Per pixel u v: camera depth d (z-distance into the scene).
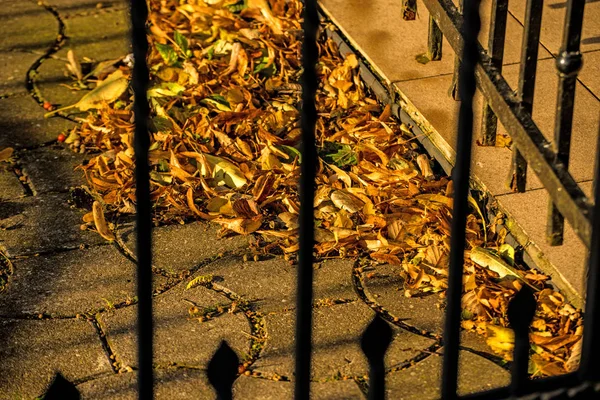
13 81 4.90
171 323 3.32
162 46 4.75
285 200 3.89
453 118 4.11
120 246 3.75
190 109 4.45
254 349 3.19
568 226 3.51
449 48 4.68
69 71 4.99
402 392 2.98
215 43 4.91
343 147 4.18
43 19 5.55
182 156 4.09
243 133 4.29
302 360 2.29
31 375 3.11
